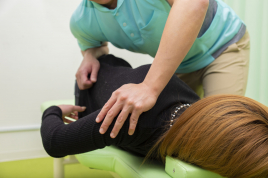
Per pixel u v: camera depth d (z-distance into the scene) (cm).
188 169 50
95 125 56
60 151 60
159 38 87
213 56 101
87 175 155
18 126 176
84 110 88
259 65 176
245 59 105
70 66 186
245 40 106
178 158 55
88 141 56
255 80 179
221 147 45
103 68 87
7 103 173
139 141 58
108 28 91
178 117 57
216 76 101
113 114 53
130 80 68
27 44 174
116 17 83
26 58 175
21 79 175
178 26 56
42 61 179
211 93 101
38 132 180
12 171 158
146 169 62
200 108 51
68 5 180
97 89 81
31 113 179
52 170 161
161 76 56
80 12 91
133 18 84
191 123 50
